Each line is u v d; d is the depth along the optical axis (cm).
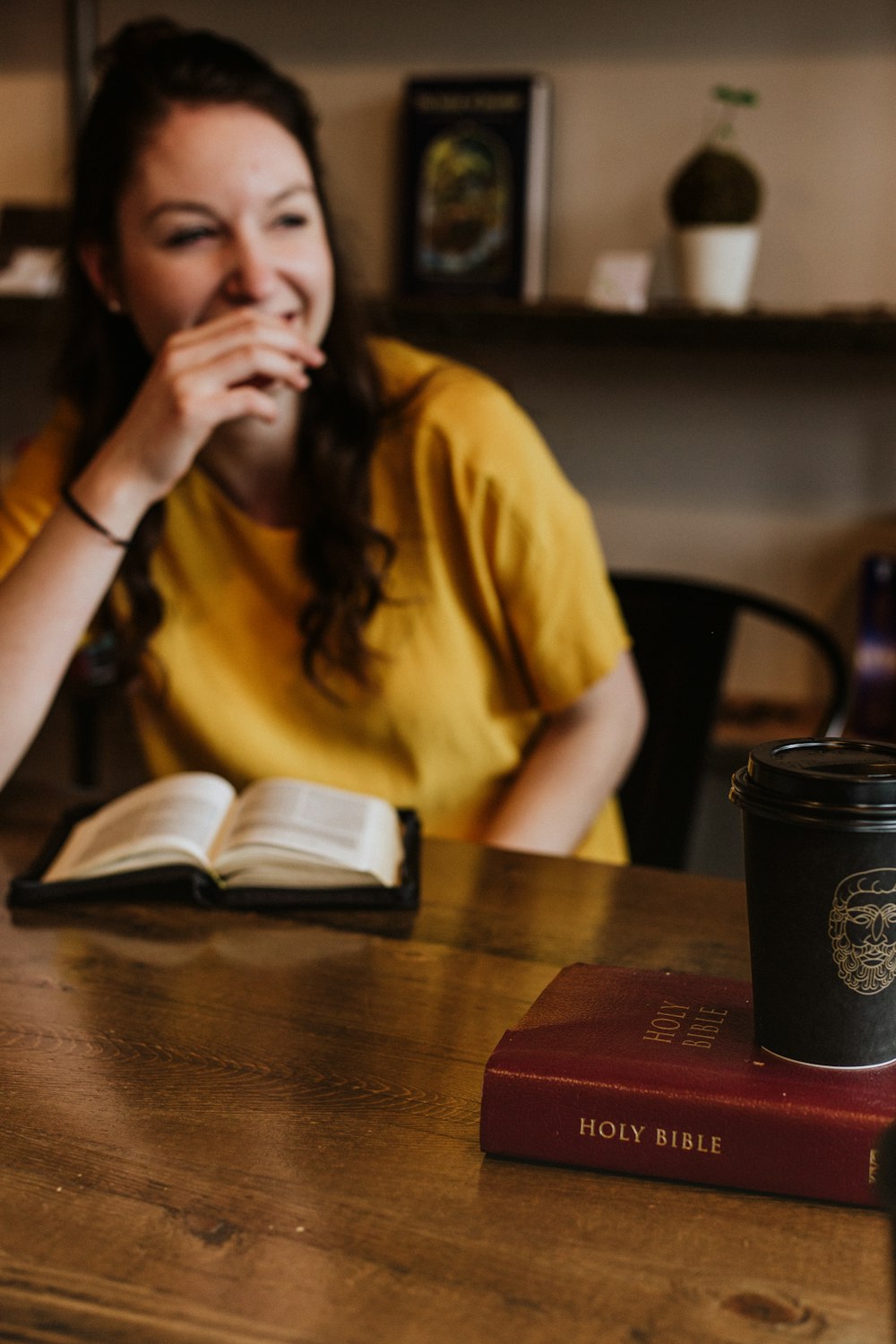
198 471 149
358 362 146
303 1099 75
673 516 253
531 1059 68
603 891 109
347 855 105
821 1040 66
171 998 88
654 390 250
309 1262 60
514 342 225
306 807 113
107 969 93
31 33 265
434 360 158
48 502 158
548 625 147
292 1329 55
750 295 239
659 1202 65
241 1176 67
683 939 98
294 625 150
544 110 240
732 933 99
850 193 232
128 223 138
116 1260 60
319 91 254
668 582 188
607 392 253
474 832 156
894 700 233
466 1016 85
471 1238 62
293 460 147
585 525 151
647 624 188
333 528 144
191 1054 80
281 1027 84
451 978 91
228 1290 58
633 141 241
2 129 270
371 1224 63
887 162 229
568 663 147
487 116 241
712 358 246
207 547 151
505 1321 56
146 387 130
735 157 218
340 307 146
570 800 146
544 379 255
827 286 235
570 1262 60
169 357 130
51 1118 73
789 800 63
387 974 92
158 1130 72
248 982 91
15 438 279
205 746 154
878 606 235
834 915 64
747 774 67
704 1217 63
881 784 62
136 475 130
